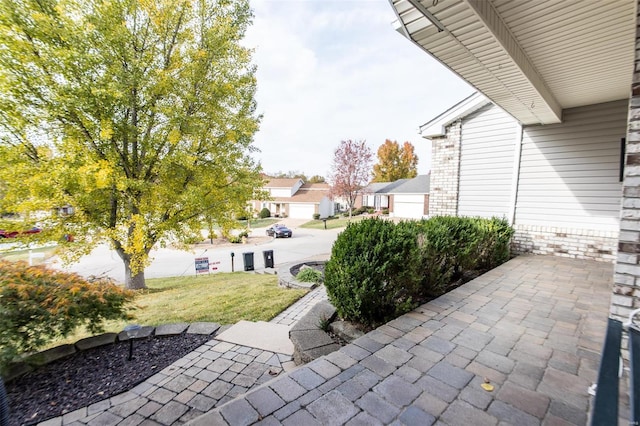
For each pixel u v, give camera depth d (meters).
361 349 2.37
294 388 1.86
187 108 7.81
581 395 1.82
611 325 1.71
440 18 2.50
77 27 6.32
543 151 6.39
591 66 3.80
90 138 7.14
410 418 1.61
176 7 7.53
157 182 8.15
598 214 5.87
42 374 2.92
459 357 2.26
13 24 5.94
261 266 14.09
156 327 3.94
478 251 5.09
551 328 2.80
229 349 3.42
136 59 6.99
